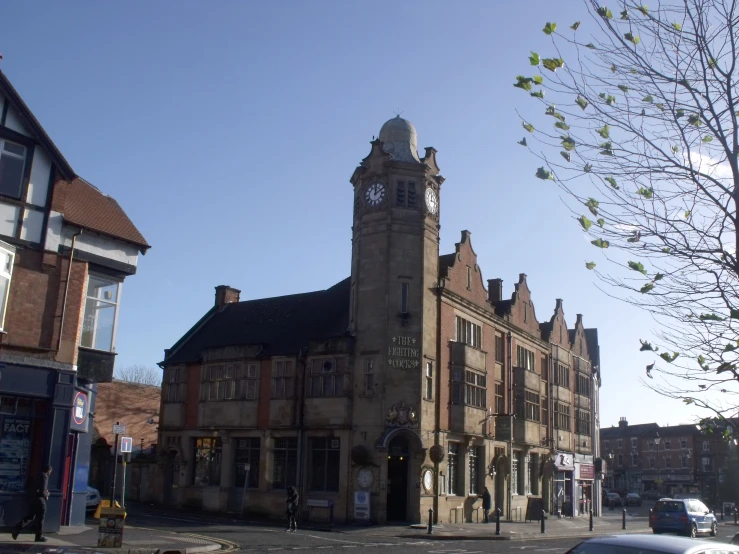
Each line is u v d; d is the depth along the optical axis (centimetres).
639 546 787
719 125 809
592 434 5281
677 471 8881
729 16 797
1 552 747
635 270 822
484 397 3591
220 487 3444
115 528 1609
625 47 825
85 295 2062
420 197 3306
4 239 1870
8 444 1825
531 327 4434
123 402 4531
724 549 805
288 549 1862
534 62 802
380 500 2980
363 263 3253
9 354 1834
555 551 2088
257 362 3500
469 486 3456
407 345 3127
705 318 814
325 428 3153
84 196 2206
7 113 1909
